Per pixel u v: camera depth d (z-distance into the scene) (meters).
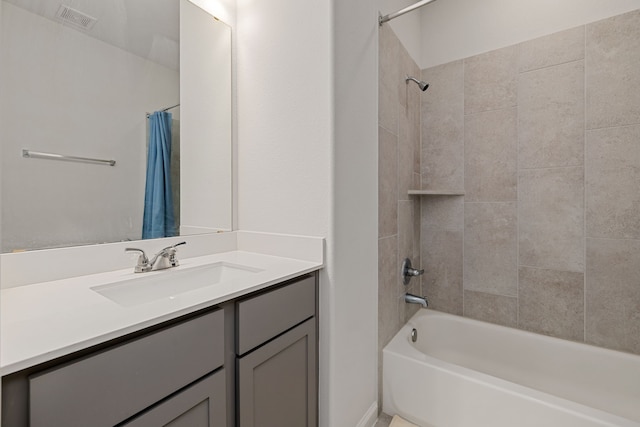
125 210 1.06
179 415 0.67
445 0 2.04
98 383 0.54
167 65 1.18
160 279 0.99
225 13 1.39
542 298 1.75
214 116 1.34
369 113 1.39
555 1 1.68
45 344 0.50
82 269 0.95
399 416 1.47
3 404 0.45
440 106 2.06
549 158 1.71
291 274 1.00
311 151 1.19
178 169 1.22
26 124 0.84
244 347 0.84
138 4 1.10
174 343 0.66
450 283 2.04
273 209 1.31
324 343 1.17
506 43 1.83
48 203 0.89
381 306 1.55
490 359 1.82
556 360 1.64
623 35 1.51
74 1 0.93
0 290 0.80
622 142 1.52
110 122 1.02
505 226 1.85
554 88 1.68
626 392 1.46
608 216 1.56
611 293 1.57
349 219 1.25
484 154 1.91
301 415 1.06
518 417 1.17
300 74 1.21
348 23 1.22
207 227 1.32
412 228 1.98
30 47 0.85
